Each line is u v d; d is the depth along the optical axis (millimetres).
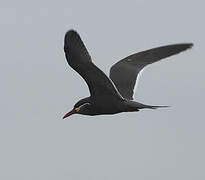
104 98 15367
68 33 13938
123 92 16703
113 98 15352
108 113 15625
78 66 14148
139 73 17109
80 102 15633
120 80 16953
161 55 17422
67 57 14070
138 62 17375
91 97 15453
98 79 14742
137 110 15492
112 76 17078
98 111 15570
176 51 17328
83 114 15734
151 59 17406
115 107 15422
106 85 14961
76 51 13992
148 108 15227
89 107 15531
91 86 15102
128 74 17078
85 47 13992
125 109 15367
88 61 13953
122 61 17422
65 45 13984
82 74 14492
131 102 15391
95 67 14125
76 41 13992
